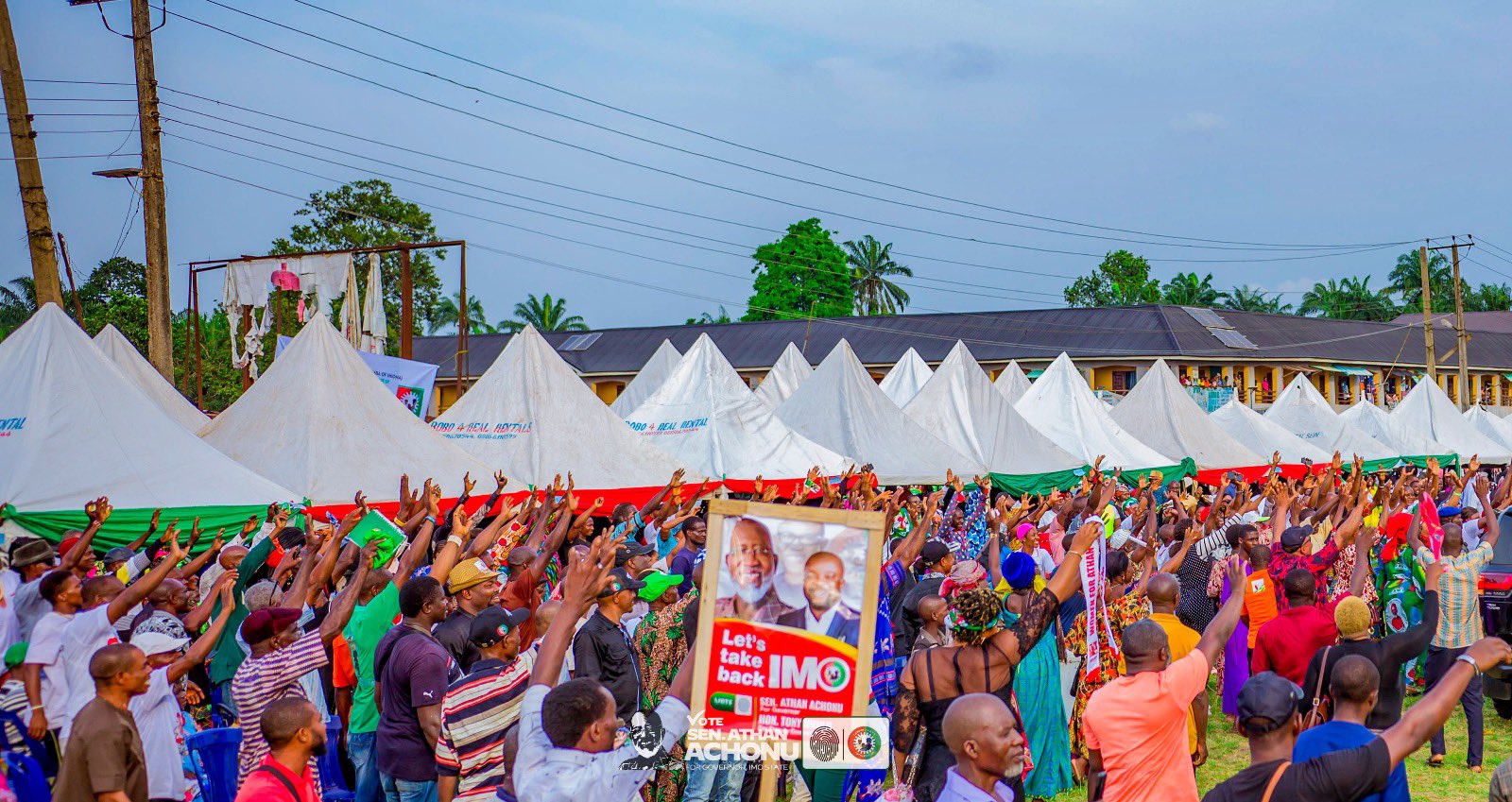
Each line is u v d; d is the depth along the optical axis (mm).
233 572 7230
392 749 6453
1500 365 57750
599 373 55000
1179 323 49438
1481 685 9211
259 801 4871
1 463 10562
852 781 6766
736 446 17375
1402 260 86000
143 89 17578
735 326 56844
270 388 13867
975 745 4496
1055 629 8977
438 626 7336
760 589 4793
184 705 7602
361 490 13078
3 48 15023
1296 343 51188
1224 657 10344
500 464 15414
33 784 5918
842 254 70938
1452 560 9344
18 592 7984
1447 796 8570
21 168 15156
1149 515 13227
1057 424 22938
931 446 19188
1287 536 9812
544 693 4656
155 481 11039
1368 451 28828
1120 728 5293
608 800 4465
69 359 11617
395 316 50500
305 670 6418
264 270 25297
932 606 7320
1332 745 4980
